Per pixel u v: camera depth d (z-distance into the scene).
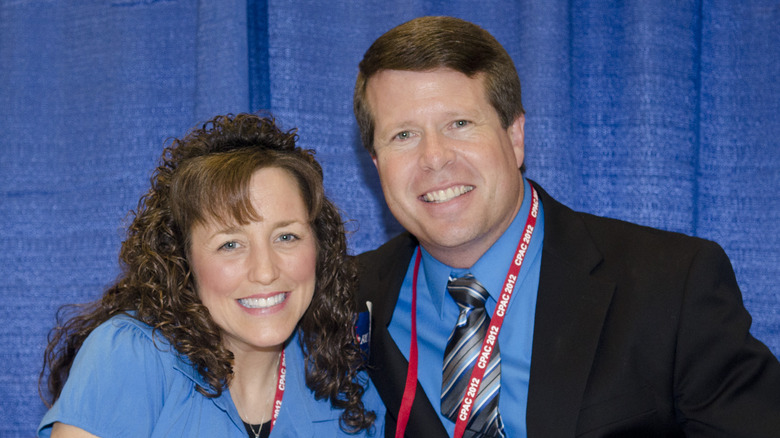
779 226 2.09
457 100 1.51
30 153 2.28
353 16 2.21
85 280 2.23
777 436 1.30
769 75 2.12
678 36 2.06
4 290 2.26
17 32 2.29
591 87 2.16
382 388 1.65
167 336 1.44
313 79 2.19
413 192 1.55
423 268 1.72
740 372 1.38
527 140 2.04
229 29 2.09
